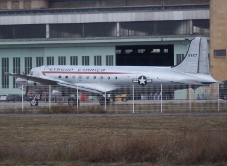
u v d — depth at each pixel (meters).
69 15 130.00
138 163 27.69
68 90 78.81
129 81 85.69
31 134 41.25
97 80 85.81
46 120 54.12
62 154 28.72
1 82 131.50
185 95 76.56
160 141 29.81
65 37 130.12
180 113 63.31
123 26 128.12
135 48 134.88
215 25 120.38
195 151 28.12
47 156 28.80
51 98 73.00
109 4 155.75
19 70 130.62
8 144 35.25
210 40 120.81
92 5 156.88
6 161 27.98
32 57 130.25
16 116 59.97
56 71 87.06
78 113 64.81
